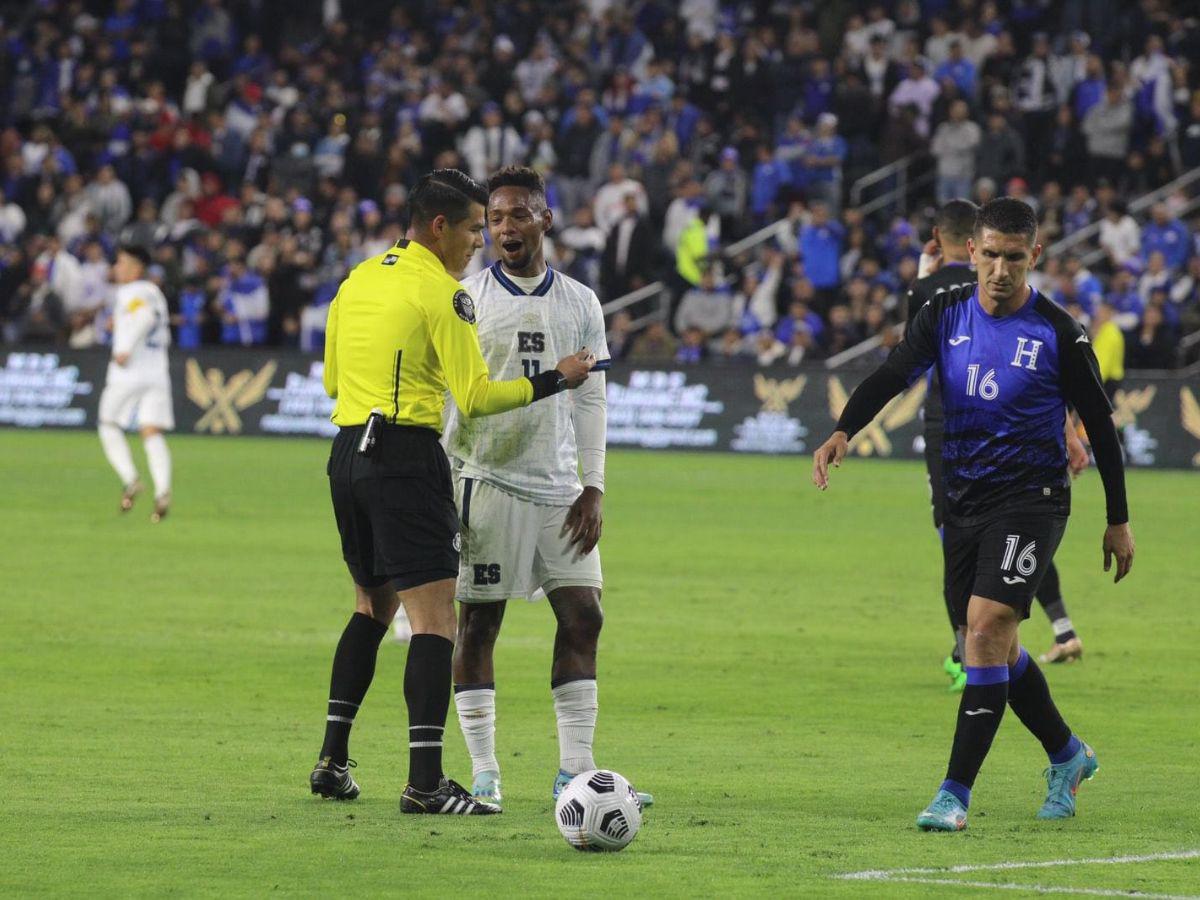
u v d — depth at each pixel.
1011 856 23.06
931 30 126.94
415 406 25.58
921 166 121.25
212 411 115.25
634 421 108.50
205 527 67.31
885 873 21.98
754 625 46.56
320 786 26.30
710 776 28.78
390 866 22.23
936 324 25.95
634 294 115.94
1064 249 112.88
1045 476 25.47
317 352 114.31
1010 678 25.64
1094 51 123.44
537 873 21.94
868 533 68.25
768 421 105.25
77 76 145.25
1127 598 52.44
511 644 43.28
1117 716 34.91
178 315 119.62
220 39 145.62
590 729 26.69
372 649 26.64
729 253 118.69
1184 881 21.62
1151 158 118.94
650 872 22.02
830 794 27.38
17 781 27.67
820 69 124.38
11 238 131.62
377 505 25.53
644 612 48.66
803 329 109.06
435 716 25.58
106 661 39.97
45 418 117.38
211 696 35.91
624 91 127.75
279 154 130.00
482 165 124.06
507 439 26.64
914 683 38.38
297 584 52.94
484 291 27.23
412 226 26.33
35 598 49.50
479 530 26.77
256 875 21.72
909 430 102.44
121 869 22.00
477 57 133.38
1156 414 98.12
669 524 70.81
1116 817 25.86
